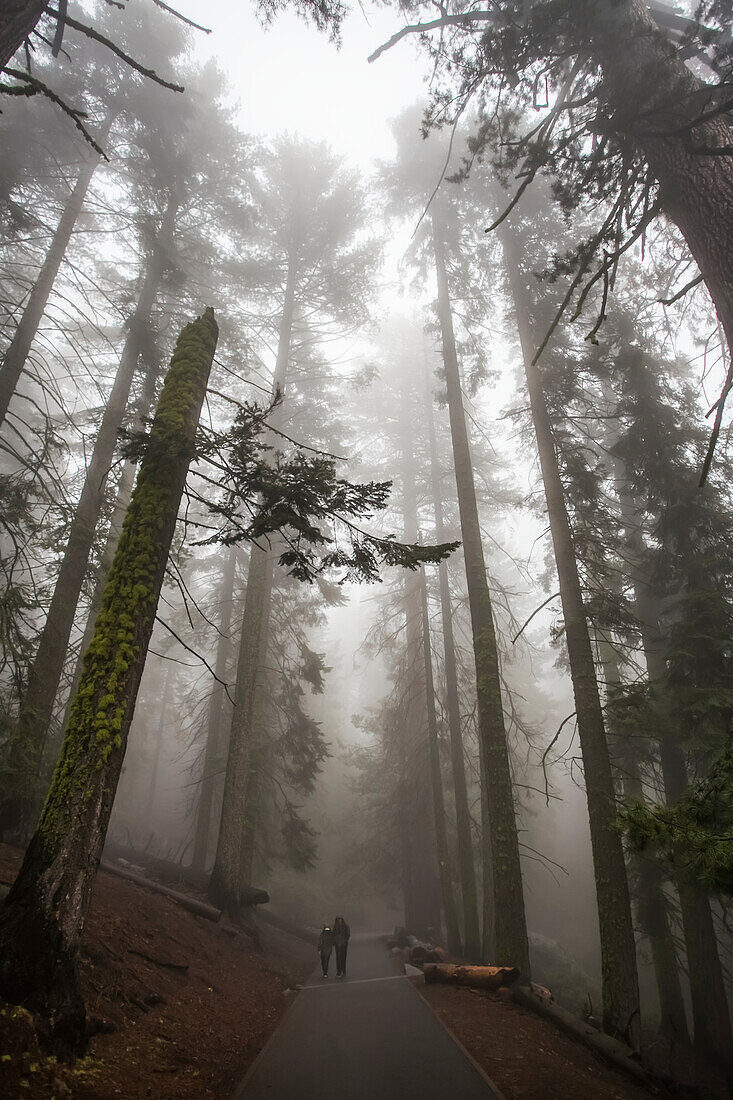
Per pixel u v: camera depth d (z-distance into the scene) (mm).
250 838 16047
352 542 6348
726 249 5562
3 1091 3176
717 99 5828
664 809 4359
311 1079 4809
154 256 14664
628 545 13914
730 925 11383
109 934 6820
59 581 10945
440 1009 7738
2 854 8125
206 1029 5879
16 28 4680
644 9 6879
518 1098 4613
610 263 5844
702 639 10461
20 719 9438
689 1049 10898
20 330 11820
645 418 13031
